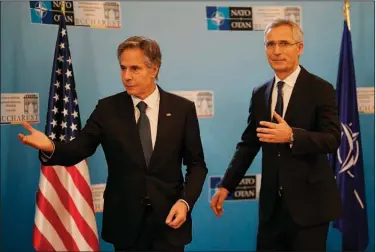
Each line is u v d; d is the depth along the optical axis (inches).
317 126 82.2
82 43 113.7
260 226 88.7
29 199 111.9
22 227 111.7
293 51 82.3
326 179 83.5
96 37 114.6
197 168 76.8
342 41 111.2
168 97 78.2
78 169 102.6
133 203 74.5
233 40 120.3
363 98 124.3
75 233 100.3
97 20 114.4
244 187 122.5
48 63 111.6
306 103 82.0
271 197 85.0
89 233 101.4
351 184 110.8
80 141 76.4
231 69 120.6
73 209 101.0
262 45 121.6
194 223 120.7
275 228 85.8
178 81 118.6
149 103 76.7
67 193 101.7
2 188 110.2
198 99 119.5
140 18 116.6
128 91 74.5
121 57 73.8
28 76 110.3
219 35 119.7
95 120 77.8
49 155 73.4
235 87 121.0
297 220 81.4
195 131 77.8
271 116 85.5
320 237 83.3
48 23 111.4
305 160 82.7
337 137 78.8
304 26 122.3
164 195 75.1
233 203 122.4
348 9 110.8
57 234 100.4
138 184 74.4
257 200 123.3
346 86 110.3
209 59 119.6
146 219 75.2
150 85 76.3
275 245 86.6
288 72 83.9
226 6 119.7
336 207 82.9
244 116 121.7
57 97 102.8
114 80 116.2
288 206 82.0
